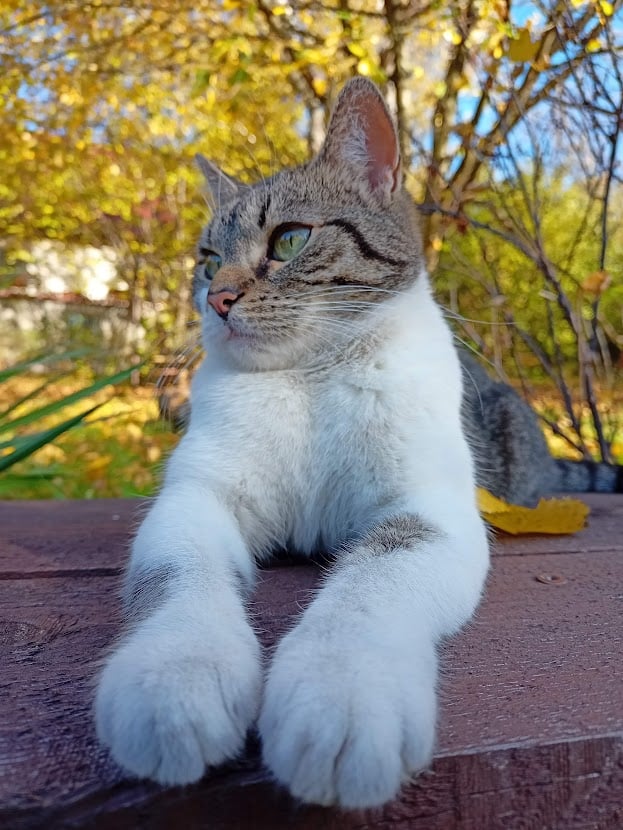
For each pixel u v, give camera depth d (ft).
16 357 4.62
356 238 1.00
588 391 1.97
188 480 0.89
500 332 2.45
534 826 0.47
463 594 0.66
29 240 4.99
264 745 0.42
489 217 2.69
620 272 2.48
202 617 0.56
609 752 0.48
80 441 2.77
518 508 1.10
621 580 0.85
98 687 0.48
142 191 4.30
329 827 0.43
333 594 0.59
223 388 0.96
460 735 0.47
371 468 0.87
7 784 0.42
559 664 0.59
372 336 0.94
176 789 0.42
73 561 0.95
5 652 0.62
